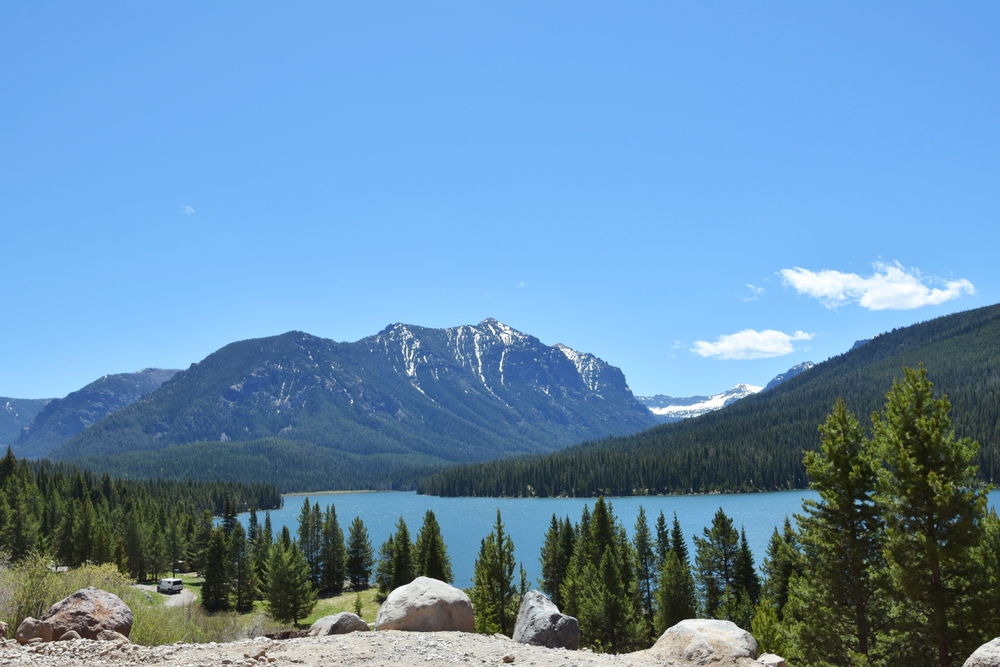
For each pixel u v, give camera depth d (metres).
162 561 122.31
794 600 37.78
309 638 16.81
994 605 28.89
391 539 109.38
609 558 71.81
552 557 91.38
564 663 14.32
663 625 68.88
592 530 90.06
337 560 121.69
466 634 17.33
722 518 78.06
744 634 15.87
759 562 104.50
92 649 14.20
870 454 34.12
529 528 194.50
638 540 89.12
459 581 114.62
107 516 141.00
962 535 29.05
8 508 101.19
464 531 190.38
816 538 34.84
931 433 29.83
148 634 25.39
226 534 126.75
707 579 76.81
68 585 29.06
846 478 33.47
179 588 101.88
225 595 99.25
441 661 14.14
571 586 74.25
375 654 14.60
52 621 15.68
